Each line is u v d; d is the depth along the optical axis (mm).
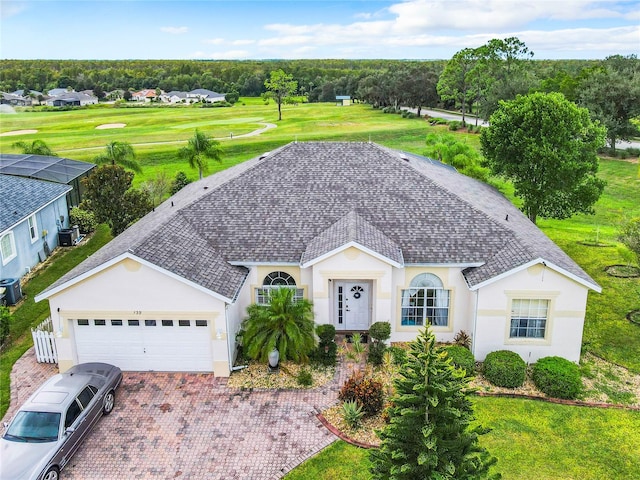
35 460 14734
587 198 32594
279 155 26297
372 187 24469
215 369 20281
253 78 185500
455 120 104562
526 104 31344
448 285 21641
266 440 16938
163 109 137250
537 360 20891
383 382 19656
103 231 38125
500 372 19406
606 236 38000
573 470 15664
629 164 62531
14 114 123375
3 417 18156
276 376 20297
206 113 125438
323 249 20781
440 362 11680
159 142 81000
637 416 18062
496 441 16812
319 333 20969
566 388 18828
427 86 117062
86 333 20422
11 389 19766
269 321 20203
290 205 23859
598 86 69062
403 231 22406
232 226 23047
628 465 15844
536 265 19844
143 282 19531
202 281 19547
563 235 38000
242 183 25016
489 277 20062
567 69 153000
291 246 22109
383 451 12609
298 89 178250
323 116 117125
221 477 15484
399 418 11945
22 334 24047
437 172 29484
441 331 22234
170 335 20297
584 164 31188
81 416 16469
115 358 20672
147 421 17859
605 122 65938
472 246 21703
